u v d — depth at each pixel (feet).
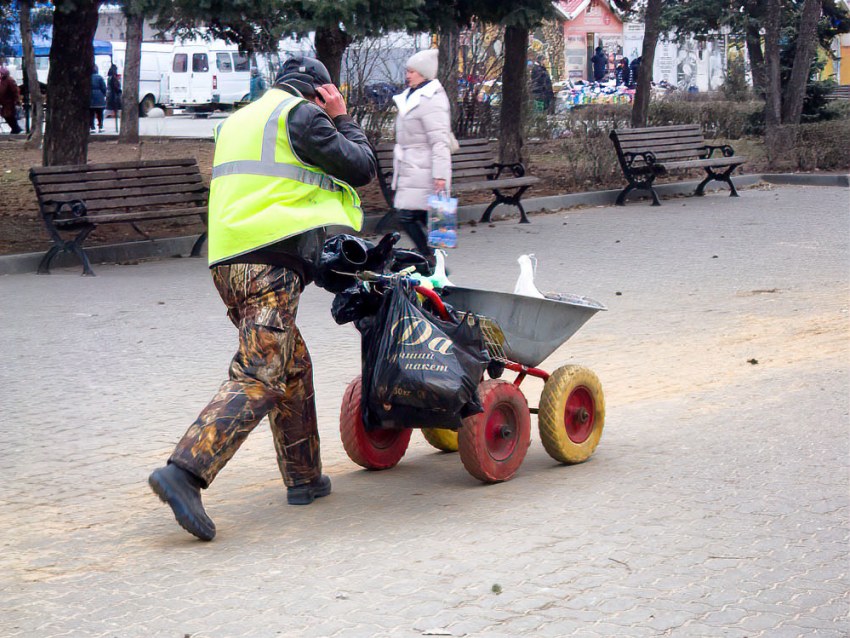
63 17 46.85
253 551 13.46
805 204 53.26
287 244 14.08
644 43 73.51
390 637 10.93
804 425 18.81
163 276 36.19
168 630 11.14
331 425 19.71
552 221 49.42
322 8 38.34
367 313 15.39
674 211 51.98
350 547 13.55
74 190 36.94
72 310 30.17
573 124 82.53
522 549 13.35
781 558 12.96
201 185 40.98
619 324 27.78
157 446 18.31
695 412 20.01
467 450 15.71
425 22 46.91
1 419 19.93
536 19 50.08
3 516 14.94
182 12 39.60
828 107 82.12
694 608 11.57
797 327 26.86
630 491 15.61
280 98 14.34
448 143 31.86
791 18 91.40
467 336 14.96
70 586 12.37
